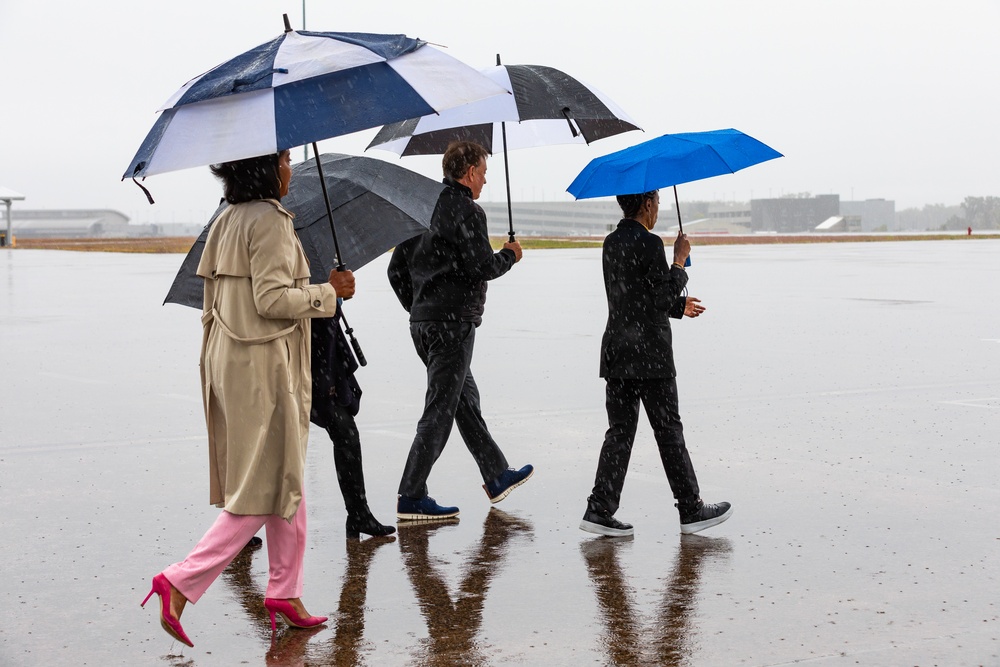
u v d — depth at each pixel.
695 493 5.94
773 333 15.85
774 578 5.16
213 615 4.87
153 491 7.11
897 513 6.29
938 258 43.53
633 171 5.72
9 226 74.62
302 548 4.64
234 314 4.49
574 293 24.36
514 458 7.95
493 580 5.23
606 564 5.45
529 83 6.32
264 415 4.46
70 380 12.03
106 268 40.09
